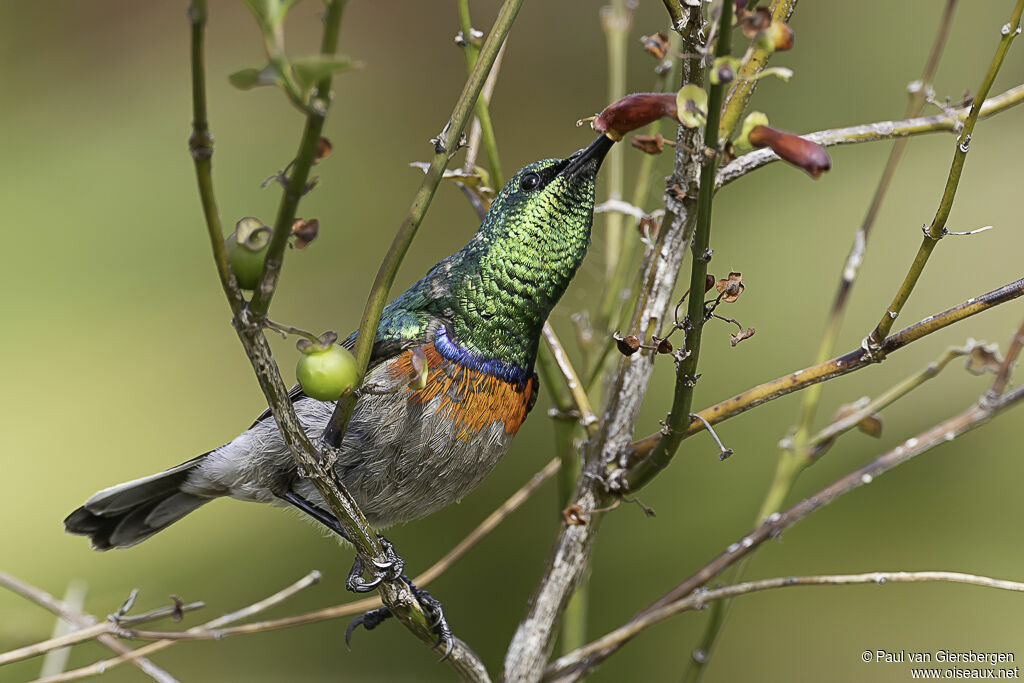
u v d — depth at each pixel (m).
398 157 15.23
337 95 15.74
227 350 13.58
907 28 14.41
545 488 11.57
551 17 16.06
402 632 10.72
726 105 5.31
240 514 11.89
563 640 6.27
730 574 6.64
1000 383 5.80
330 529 6.40
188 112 15.62
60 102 15.70
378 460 5.96
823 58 14.49
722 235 13.24
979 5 14.34
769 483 11.20
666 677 10.31
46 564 11.20
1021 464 11.09
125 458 12.38
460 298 5.94
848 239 12.77
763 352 12.03
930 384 11.45
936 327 4.73
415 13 16.16
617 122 4.36
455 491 6.18
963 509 10.87
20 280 14.16
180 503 7.27
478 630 10.69
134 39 15.91
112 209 14.75
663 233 5.55
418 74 15.96
